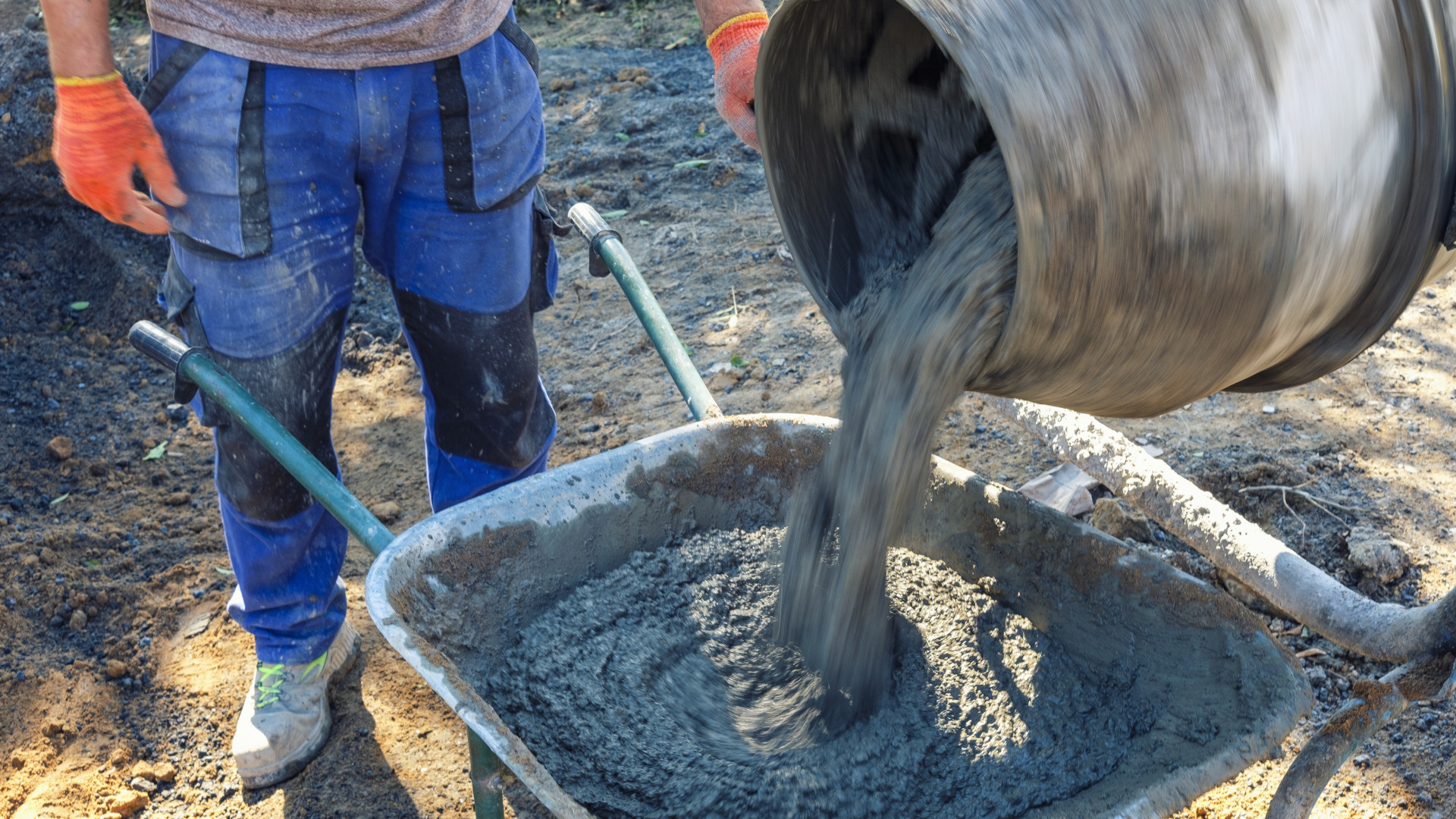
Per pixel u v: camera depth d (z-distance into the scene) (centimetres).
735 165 503
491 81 205
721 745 190
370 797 243
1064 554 189
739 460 218
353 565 315
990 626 201
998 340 141
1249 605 272
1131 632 181
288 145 195
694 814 176
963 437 338
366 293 459
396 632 151
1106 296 124
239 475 216
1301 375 155
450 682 146
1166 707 171
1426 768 228
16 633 293
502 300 224
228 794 248
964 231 153
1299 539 285
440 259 218
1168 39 117
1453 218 135
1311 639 261
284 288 204
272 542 228
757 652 208
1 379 408
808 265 175
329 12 187
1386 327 143
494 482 250
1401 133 128
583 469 202
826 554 189
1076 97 115
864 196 185
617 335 411
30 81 474
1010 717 187
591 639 201
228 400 194
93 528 333
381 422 384
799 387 366
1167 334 129
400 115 201
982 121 169
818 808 176
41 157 474
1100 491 311
